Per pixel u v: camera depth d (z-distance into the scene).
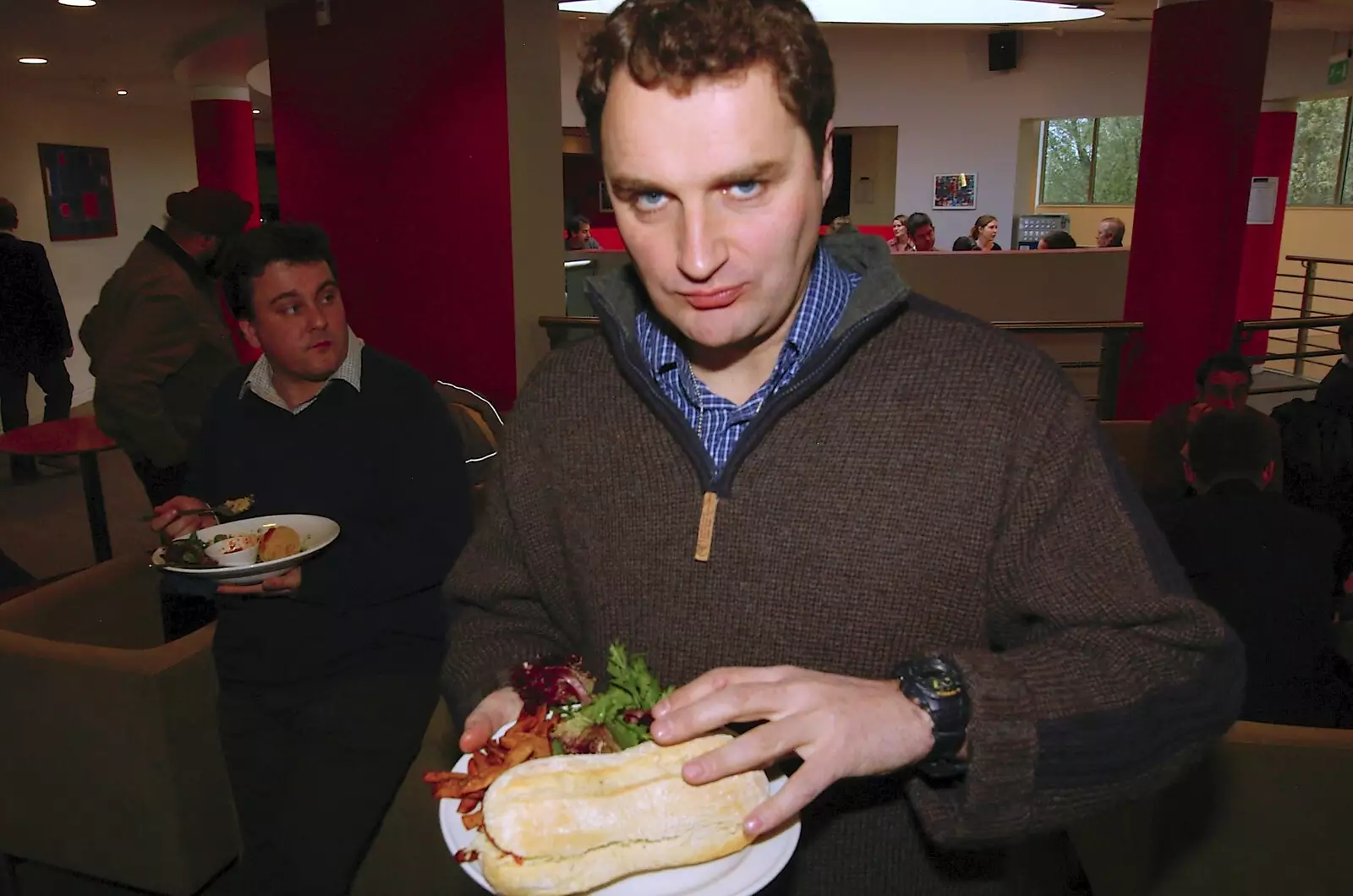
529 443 1.02
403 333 4.92
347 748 1.65
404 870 1.91
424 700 1.71
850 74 9.98
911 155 10.12
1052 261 7.06
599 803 0.77
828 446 0.85
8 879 2.21
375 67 4.70
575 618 1.04
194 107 7.85
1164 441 3.11
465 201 4.56
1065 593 0.81
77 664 1.94
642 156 0.72
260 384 1.80
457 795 0.83
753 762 0.70
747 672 0.76
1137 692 0.76
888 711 0.73
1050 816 0.76
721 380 0.92
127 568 2.34
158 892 2.08
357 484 1.76
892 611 0.84
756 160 0.71
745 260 0.75
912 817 0.93
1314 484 3.04
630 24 0.71
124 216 9.09
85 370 8.52
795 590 0.86
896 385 0.85
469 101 4.42
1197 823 1.65
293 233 1.68
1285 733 1.59
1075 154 12.48
